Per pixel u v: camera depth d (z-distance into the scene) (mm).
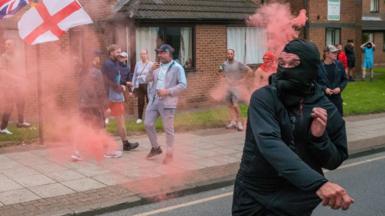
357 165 8070
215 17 15453
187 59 15219
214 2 15891
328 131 2797
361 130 10844
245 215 2807
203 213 5746
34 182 6742
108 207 5781
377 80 22422
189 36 15195
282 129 2691
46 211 5590
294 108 2750
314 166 2760
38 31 8562
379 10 33312
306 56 2672
